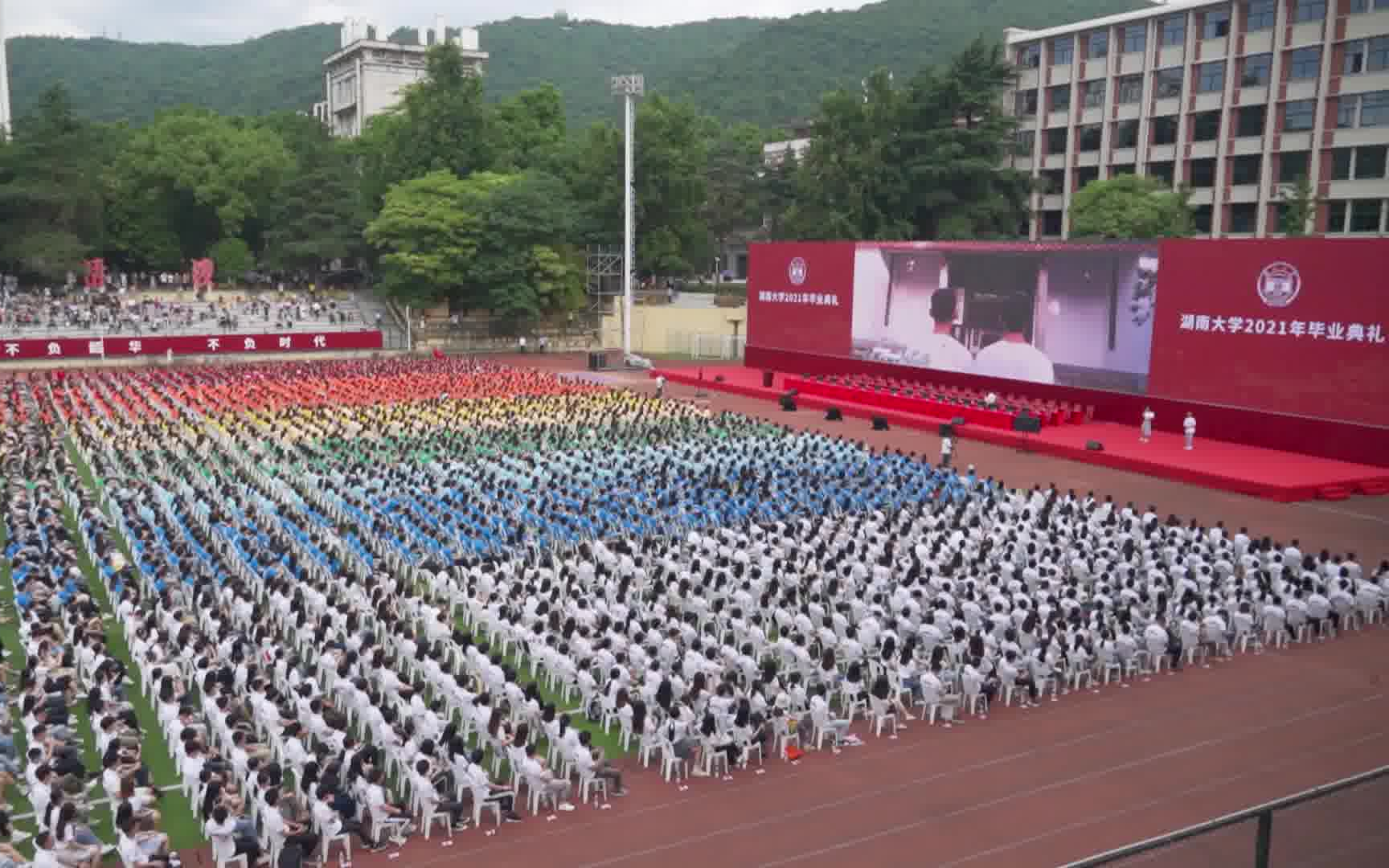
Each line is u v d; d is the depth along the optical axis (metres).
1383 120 71.00
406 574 28.11
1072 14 177.62
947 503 33.28
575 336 89.75
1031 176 87.69
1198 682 22.30
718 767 18.58
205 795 15.35
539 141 108.31
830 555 26.84
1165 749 19.08
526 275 84.19
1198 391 46.22
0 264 87.06
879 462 38.75
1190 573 26.31
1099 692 21.84
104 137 105.94
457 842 16.09
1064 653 21.67
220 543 28.02
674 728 18.06
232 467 38.84
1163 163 83.94
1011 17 179.12
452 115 95.25
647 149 90.88
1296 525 34.53
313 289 91.56
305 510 31.30
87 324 75.75
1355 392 40.84
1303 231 69.25
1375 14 70.69
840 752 19.17
